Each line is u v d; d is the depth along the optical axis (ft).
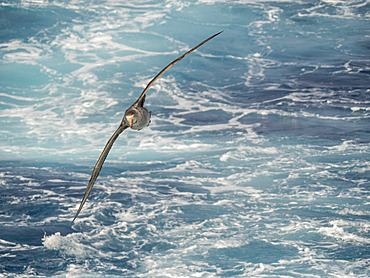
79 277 77.71
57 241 85.46
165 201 98.27
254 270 77.82
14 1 216.95
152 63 174.29
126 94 154.30
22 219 92.07
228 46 187.73
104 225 90.58
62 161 116.57
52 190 102.27
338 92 152.56
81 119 139.64
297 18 208.54
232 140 126.31
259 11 214.28
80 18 206.39
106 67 170.30
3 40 187.11
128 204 97.30
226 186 103.96
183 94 155.12
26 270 79.00
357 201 95.71
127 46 185.88
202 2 220.84
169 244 85.05
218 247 83.61
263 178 106.11
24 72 164.66
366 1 222.28
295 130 130.41
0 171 109.60
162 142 126.82
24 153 120.16
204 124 136.77
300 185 102.37
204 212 94.12
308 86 157.89
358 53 180.55
